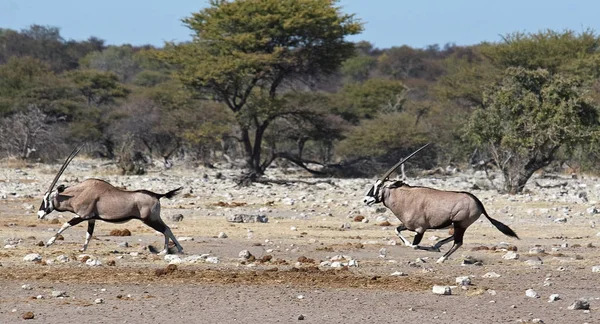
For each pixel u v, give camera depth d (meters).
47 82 138.88
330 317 23.41
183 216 50.41
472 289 27.44
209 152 126.62
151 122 130.88
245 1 103.25
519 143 72.56
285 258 34.16
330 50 106.19
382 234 42.81
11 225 44.34
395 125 119.50
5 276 28.42
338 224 47.38
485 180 93.19
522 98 74.19
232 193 71.25
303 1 104.69
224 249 36.28
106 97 156.75
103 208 33.78
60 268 30.11
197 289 26.83
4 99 134.12
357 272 30.42
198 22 106.56
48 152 125.50
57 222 45.97
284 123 114.62
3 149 124.94
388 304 25.12
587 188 82.50
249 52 104.75
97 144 137.25
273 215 52.78
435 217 33.28
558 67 118.38
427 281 28.80
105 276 28.72
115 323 22.45
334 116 128.50
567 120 71.94
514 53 122.81
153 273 29.31
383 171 114.88
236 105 105.44
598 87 107.44
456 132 114.38
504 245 38.97
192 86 106.12
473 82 124.75
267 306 24.67
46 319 22.75
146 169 109.81
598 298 26.38
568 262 33.44
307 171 120.12
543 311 24.41
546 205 59.56
